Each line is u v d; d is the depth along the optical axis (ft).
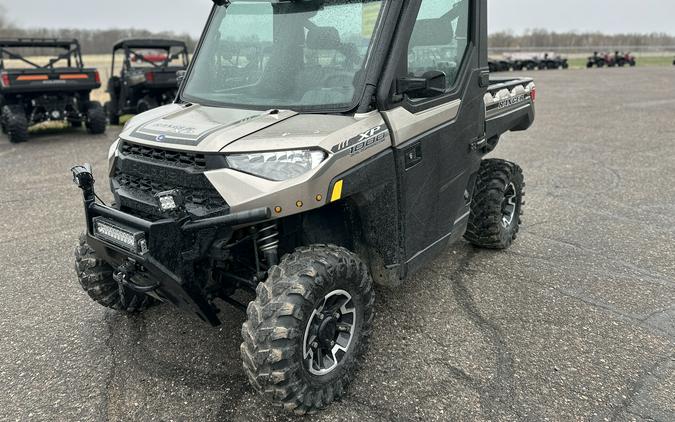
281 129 9.01
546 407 9.20
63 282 14.35
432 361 10.54
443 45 11.19
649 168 26.35
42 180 25.62
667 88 72.02
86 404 9.45
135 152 9.80
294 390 8.43
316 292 8.53
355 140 8.98
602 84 80.12
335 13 10.12
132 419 9.07
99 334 11.74
